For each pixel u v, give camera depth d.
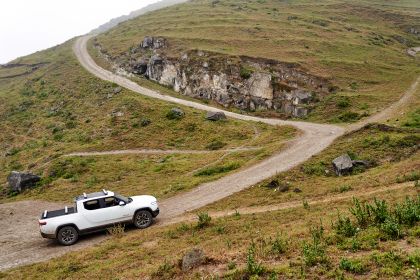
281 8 149.50
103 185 36.59
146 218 19.73
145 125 62.53
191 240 15.48
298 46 96.25
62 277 13.60
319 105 66.88
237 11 144.25
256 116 72.75
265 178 27.20
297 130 49.22
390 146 31.00
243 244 13.37
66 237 18.38
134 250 15.45
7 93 108.81
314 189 23.39
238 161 35.53
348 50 96.88
